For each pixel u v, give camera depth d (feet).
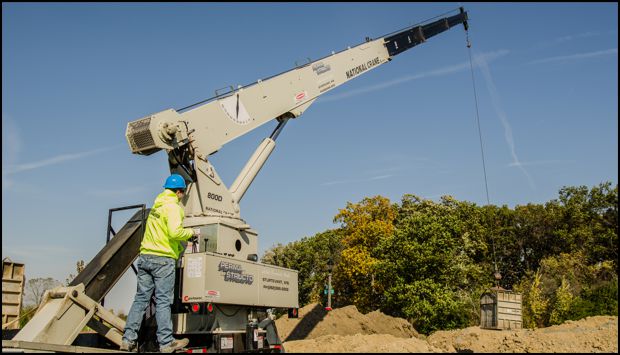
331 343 31.37
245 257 30.42
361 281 129.49
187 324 25.88
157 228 24.88
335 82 42.83
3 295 28.43
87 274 25.40
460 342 35.68
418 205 151.74
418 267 93.15
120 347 24.39
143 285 24.86
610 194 141.38
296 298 32.91
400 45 49.55
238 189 34.83
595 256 136.67
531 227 155.74
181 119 30.40
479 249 143.74
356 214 138.72
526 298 80.59
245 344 27.48
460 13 54.49
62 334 22.94
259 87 36.42
